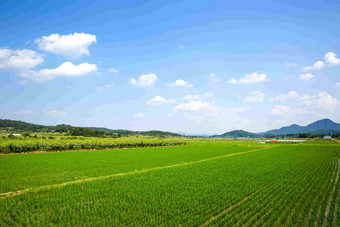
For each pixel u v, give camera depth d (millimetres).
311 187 24031
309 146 109500
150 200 19688
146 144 108125
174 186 24797
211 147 103812
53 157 51000
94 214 16281
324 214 16547
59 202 18953
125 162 45312
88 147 80688
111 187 24094
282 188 23875
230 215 15945
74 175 30641
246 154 66188
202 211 16969
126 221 14953
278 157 57156
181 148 95312
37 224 14422
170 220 15094
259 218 15898
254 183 26234
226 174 32344
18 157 49906
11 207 17047
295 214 15930
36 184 24844
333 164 43125
